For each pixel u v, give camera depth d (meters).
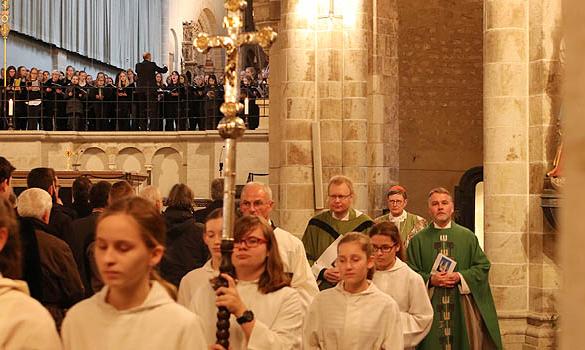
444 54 20.20
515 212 11.67
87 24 34.56
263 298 5.32
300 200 15.31
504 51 11.68
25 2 30.28
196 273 5.99
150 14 39.91
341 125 15.57
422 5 20.12
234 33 4.60
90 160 23.92
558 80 11.60
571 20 1.77
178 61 42.53
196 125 24.38
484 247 11.88
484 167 11.87
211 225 5.80
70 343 3.72
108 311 3.69
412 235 10.41
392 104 16.58
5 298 3.57
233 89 4.58
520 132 11.70
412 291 7.81
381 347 6.41
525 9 11.73
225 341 4.62
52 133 23.56
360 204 15.51
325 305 6.52
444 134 20.23
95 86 24.41
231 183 4.58
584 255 1.75
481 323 9.51
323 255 9.09
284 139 15.42
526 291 11.71
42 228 6.89
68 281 6.84
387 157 16.45
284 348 5.16
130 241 3.53
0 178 7.38
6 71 24.39
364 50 15.66
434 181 20.19
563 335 1.81
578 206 1.76
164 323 3.63
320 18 15.52
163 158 23.91
